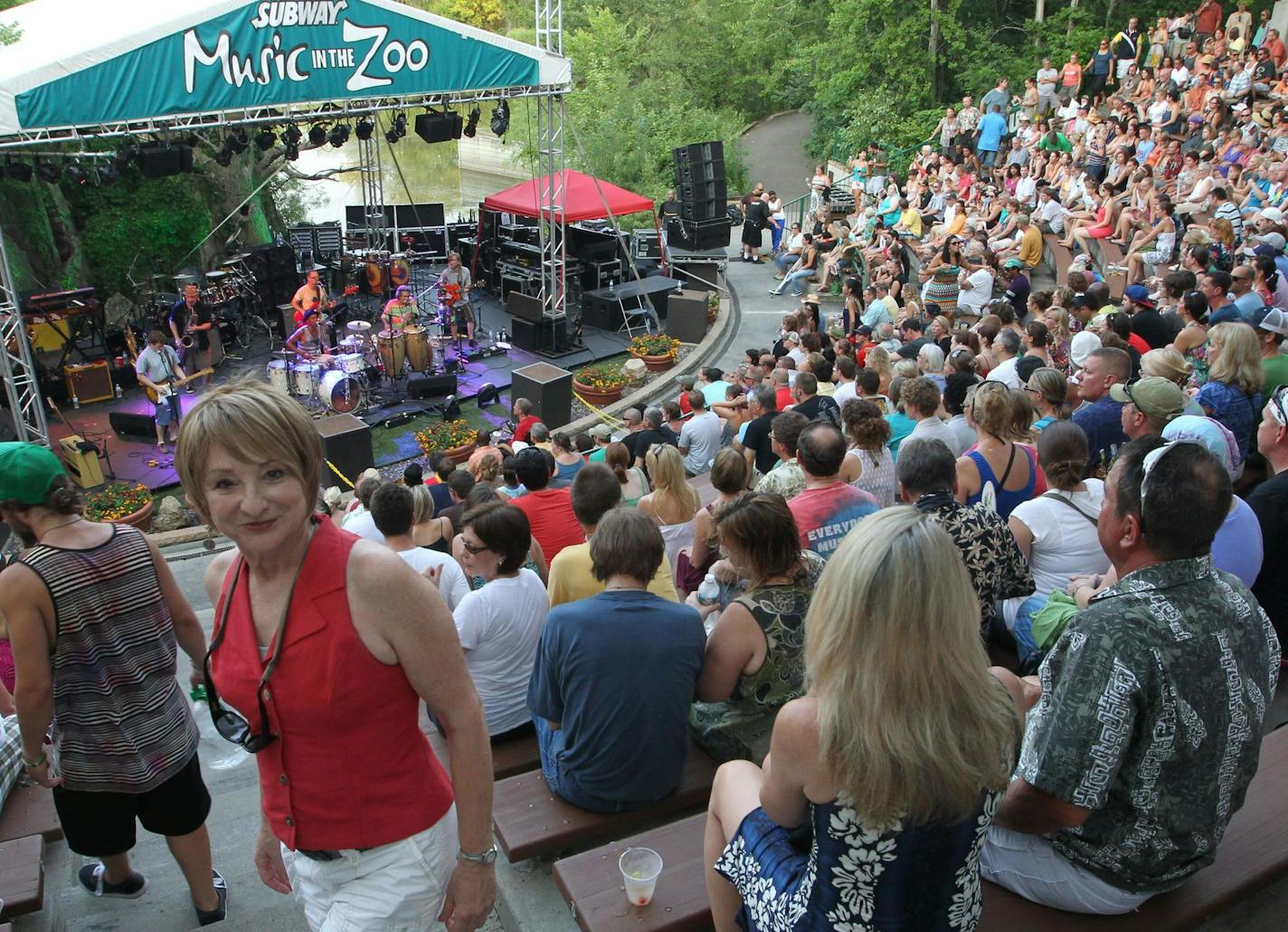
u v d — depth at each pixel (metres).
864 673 1.75
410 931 1.97
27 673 2.88
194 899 3.54
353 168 22.53
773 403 7.57
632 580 3.26
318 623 1.72
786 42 38.22
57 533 2.94
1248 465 5.66
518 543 3.90
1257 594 3.81
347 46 13.52
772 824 2.26
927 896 1.90
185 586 10.14
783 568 3.14
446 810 1.99
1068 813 2.27
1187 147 19.00
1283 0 23.94
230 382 1.71
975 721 1.77
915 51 32.09
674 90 36.56
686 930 2.75
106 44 11.23
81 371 14.95
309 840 1.92
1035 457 4.61
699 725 3.54
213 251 21.31
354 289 19.25
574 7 41.28
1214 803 2.32
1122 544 2.33
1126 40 24.50
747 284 22.12
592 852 2.98
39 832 3.73
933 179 22.95
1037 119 23.89
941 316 12.12
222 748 5.16
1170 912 2.54
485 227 20.53
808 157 36.31
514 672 3.98
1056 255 17.61
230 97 12.52
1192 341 7.54
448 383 15.34
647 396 15.75
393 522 4.72
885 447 5.73
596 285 19.70
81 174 13.57
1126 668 2.18
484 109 35.88
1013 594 3.66
